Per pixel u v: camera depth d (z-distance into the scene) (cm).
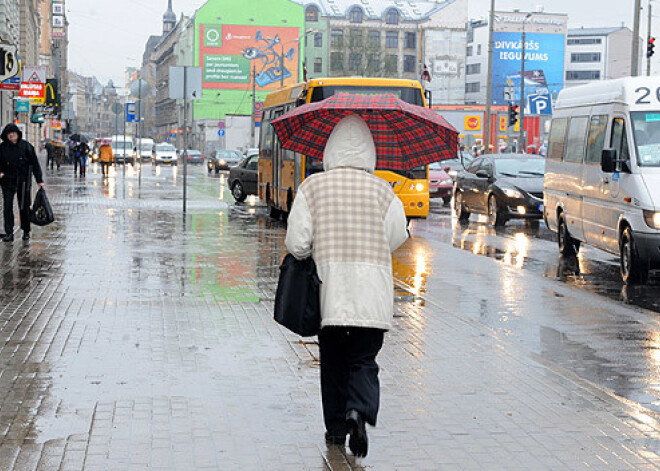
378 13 13738
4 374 795
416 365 858
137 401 720
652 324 1129
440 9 13800
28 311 1083
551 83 14212
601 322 1137
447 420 686
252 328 1012
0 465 570
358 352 605
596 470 582
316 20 13262
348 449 617
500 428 668
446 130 639
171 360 858
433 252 1883
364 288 591
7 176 1770
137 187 4088
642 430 670
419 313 1139
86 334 963
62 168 6681
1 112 4006
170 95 2495
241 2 12781
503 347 943
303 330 598
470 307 1221
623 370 891
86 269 1447
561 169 1850
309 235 596
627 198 1478
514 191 2480
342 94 645
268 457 598
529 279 1502
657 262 1420
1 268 1441
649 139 1497
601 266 1708
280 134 688
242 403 720
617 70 17975
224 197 3628
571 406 729
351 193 600
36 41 7544
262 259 1628
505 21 14088
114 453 597
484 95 14262
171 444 618
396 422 679
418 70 13738
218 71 12750
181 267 1498
